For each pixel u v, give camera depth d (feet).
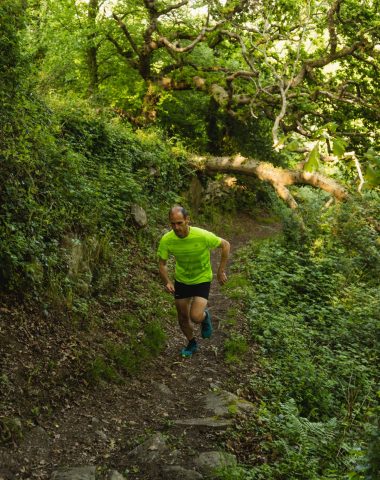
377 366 27.66
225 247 20.75
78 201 26.68
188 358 22.89
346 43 57.06
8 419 14.42
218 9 52.42
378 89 57.21
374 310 32.96
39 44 37.40
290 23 52.03
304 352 24.95
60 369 17.61
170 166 50.26
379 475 10.94
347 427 18.88
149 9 57.93
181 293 21.30
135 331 23.12
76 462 14.21
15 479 12.87
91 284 23.85
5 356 16.48
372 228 45.19
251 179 67.31
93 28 58.54
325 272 40.34
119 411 17.37
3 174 20.63
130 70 66.80
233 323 27.27
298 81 52.49
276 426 17.65
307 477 14.93
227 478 13.93
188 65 61.98
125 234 32.76
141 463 14.58
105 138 38.45
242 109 58.13
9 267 18.71
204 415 18.02
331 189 47.29
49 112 29.63
